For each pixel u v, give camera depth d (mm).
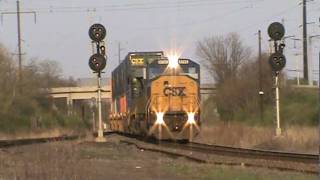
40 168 69750
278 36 136500
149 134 146250
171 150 116875
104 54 139000
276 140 134375
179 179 70188
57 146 105312
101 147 124188
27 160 83562
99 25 136750
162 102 144750
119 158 98938
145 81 152000
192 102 146125
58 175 65750
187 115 145000
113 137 178375
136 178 70438
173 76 146625
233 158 100000
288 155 100062
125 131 193625
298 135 135625
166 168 81750
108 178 70000
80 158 92750
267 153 105812
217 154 109000
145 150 118750
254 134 151750
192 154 109375
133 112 169375
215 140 162125
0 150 110438
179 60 150000
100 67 139250
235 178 71500
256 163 89812
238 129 166750
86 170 74000
